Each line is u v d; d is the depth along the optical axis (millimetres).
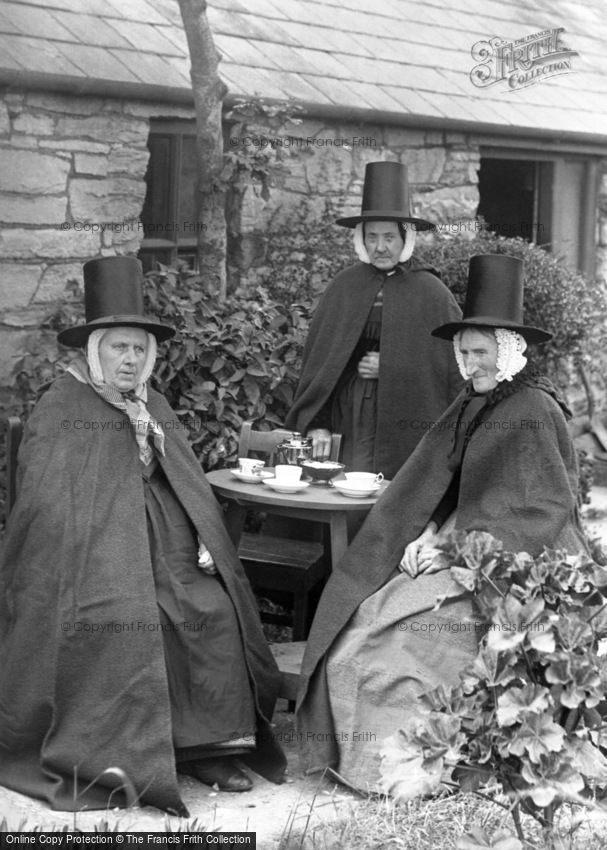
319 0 8828
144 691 4105
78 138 6398
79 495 4312
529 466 4363
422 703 3414
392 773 3279
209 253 6871
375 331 5695
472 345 4469
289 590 5414
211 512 4602
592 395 9836
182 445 4699
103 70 6367
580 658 3229
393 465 5555
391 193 5617
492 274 4449
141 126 6688
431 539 4535
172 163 7152
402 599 4422
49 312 6332
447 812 4008
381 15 9164
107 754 4070
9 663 4254
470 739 3352
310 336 5820
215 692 4293
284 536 5953
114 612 4164
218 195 6832
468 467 4457
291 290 7309
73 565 4215
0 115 6039
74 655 4141
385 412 5539
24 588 4277
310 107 7344
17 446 4805
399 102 8047
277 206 7535
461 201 8703
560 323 8109
